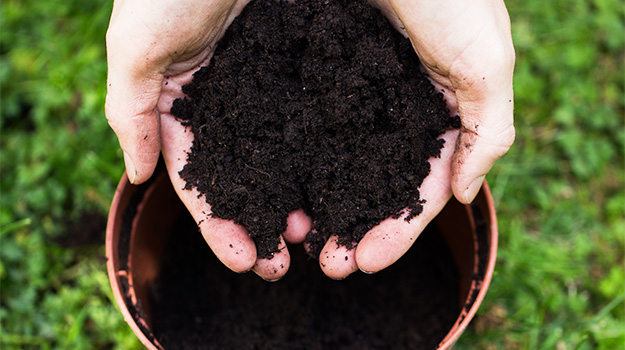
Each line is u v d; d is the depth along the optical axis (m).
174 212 0.56
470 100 0.49
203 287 0.56
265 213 0.50
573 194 0.65
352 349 0.54
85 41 0.68
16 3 0.70
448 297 0.55
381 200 0.50
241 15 0.52
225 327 0.54
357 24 0.50
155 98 0.50
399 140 0.50
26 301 0.60
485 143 0.49
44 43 0.68
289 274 0.55
